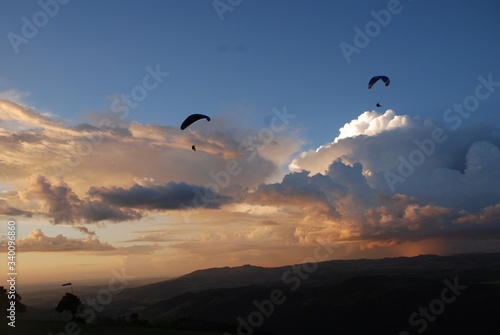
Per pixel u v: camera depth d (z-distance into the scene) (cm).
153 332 7225
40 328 6994
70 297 9038
